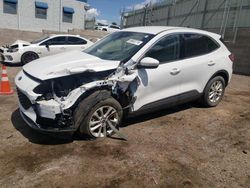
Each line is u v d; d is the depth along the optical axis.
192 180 3.19
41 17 27.38
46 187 2.91
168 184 3.09
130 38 4.75
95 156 3.57
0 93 6.30
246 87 9.30
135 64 4.16
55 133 3.63
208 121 5.14
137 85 4.22
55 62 4.08
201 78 5.32
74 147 3.78
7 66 11.27
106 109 4.00
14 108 5.29
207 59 5.37
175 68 4.71
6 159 3.40
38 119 3.69
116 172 3.25
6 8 25.38
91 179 3.09
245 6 13.70
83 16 30.11
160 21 23.73
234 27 14.47
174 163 3.53
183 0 19.83
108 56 4.39
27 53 11.34
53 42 11.90
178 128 4.71
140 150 3.80
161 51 4.57
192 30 5.27
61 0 28.00
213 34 5.77
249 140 4.39
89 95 3.80
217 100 5.99
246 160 3.73
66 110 3.60
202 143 4.18
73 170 3.24
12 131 4.21
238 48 14.13
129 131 4.43
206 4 16.98
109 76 3.96
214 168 3.48
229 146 4.13
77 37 12.52
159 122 4.93
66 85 3.75
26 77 3.89
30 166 3.27
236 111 5.88
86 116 3.79
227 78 5.99
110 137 4.14
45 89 3.64
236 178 3.29
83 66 3.82
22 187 2.89
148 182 3.10
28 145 3.78
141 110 4.43
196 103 6.15
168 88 4.71
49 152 3.62
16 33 19.70
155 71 4.42
